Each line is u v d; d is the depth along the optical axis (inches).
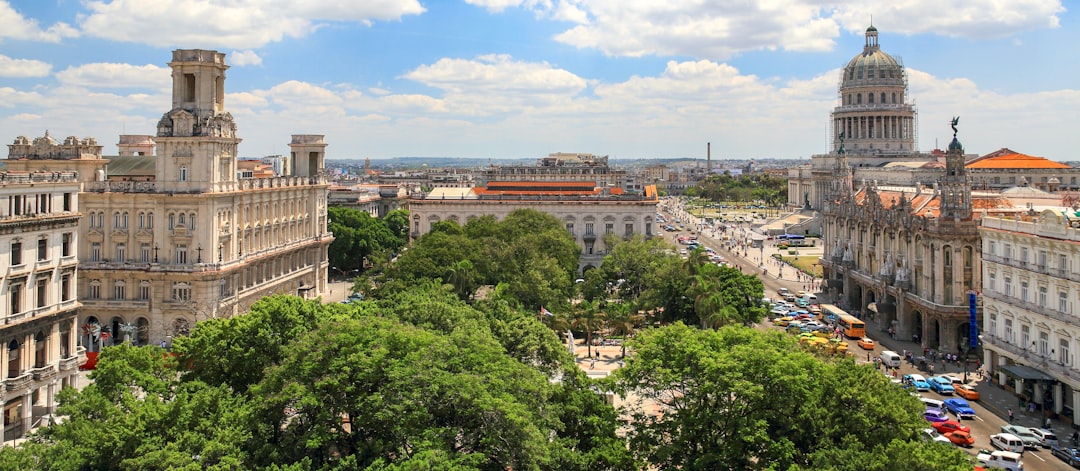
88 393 2554.1
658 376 2694.4
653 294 5836.6
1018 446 3538.4
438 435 2359.7
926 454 2151.8
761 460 2527.1
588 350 5182.1
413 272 5561.0
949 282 5438.0
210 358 2992.1
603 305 5807.1
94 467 2265.0
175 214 5580.7
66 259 3870.6
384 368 2477.9
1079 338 3914.9
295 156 7746.1
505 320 4116.6
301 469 2208.4
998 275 4753.9
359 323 2716.5
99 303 5600.4
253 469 2253.9
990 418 4067.4
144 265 5546.3
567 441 2628.0
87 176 5669.3
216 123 5615.2
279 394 2432.3
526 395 2637.8
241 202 6038.4
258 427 2427.4
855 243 7298.2
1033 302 4375.0
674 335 2871.6
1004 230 4658.0
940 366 5152.6
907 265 6033.5
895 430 2522.1
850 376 2677.2
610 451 2559.1
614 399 4074.8
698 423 2583.7
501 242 6466.5
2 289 3408.0
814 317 6668.3
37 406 3676.2
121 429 2292.1
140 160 6535.4
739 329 3043.8
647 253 7086.6
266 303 3134.8
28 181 3607.3
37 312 3641.7
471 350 2807.6
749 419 2513.5
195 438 2253.9
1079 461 3363.7
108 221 5625.0
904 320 5989.2
